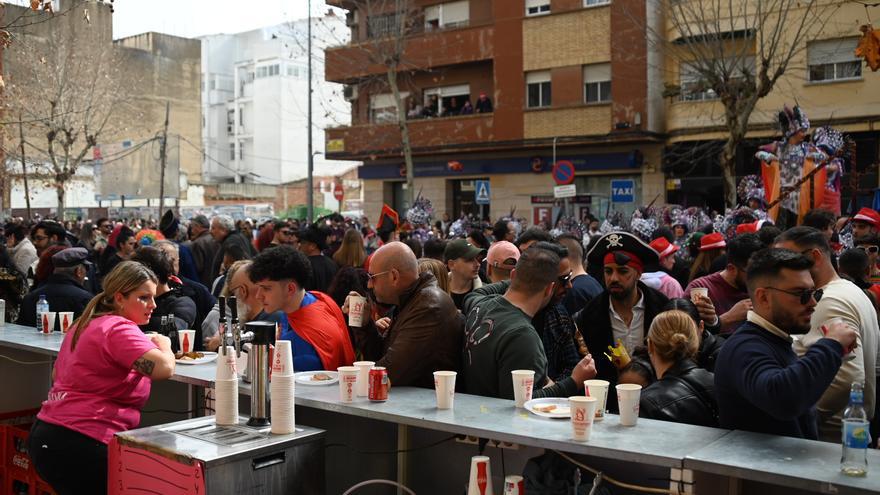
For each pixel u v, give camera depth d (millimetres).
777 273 3449
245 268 5852
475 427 3482
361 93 32031
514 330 4199
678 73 23203
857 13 20859
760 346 3414
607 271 5352
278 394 3826
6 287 8648
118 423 4359
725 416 3559
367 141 30875
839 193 9852
